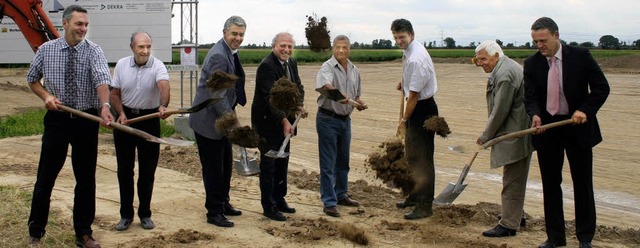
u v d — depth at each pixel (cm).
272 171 725
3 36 1595
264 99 706
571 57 612
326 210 754
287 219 733
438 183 1035
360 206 810
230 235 666
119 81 648
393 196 873
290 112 707
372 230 698
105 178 941
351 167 1155
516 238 681
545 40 607
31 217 589
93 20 1393
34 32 1352
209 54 677
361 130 1630
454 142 1426
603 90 599
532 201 917
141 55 645
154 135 660
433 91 724
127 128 571
